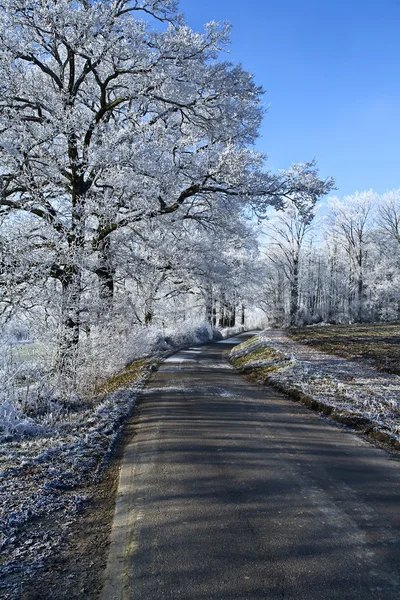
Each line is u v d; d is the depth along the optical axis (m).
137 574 3.33
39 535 3.99
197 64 15.45
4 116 12.84
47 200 14.16
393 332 27.58
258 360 16.97
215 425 7.79
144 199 15.28
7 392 8.80
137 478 5.30
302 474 5.42
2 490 4.84
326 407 8.89
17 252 12.95
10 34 13.02
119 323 15.91
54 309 13.02
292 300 53.28
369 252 54.69
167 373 14.87
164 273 23.14
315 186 16.55
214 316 57.06
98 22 13.71
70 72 15.28
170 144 16.31
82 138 15.23
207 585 3.17
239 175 15.66
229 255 35.16
